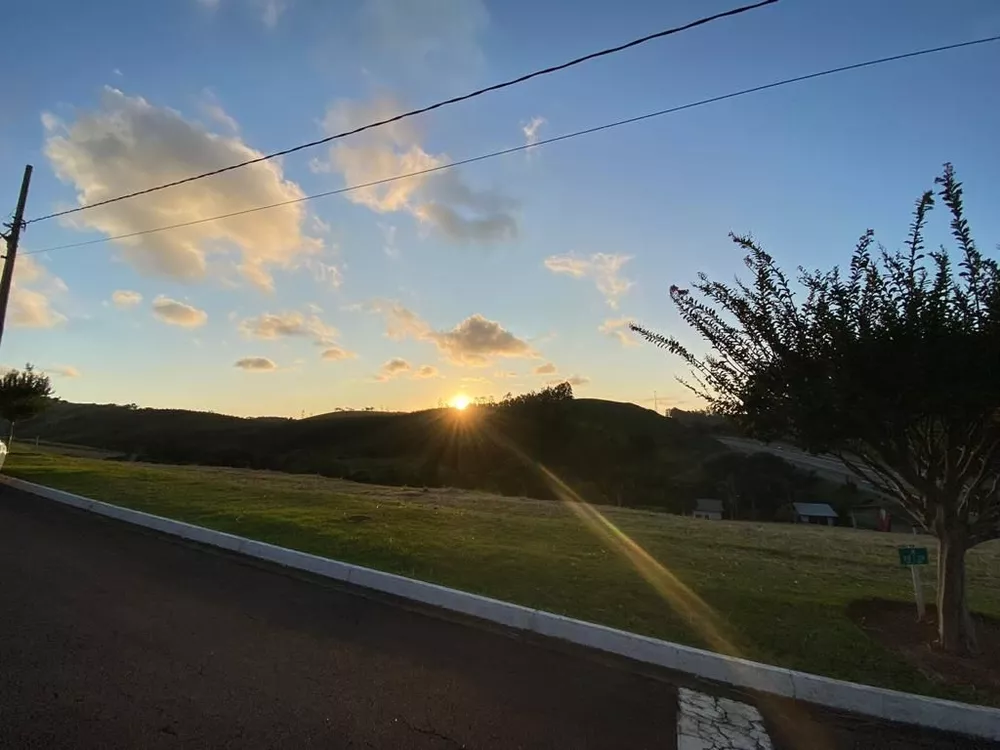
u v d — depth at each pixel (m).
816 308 5.20
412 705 4.05
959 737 4.08
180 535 8.99
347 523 9.78
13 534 8.53
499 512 14.43
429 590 6.36
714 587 6.89
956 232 4.84
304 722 3.72
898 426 4.94
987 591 8.31
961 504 5.38
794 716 4.25
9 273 17.77
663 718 4.09
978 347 4.53
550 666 4.85
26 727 3.44
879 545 13.22
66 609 5.47
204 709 3.80
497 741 3.66
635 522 14.38
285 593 6.40
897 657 5.14
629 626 5.57
